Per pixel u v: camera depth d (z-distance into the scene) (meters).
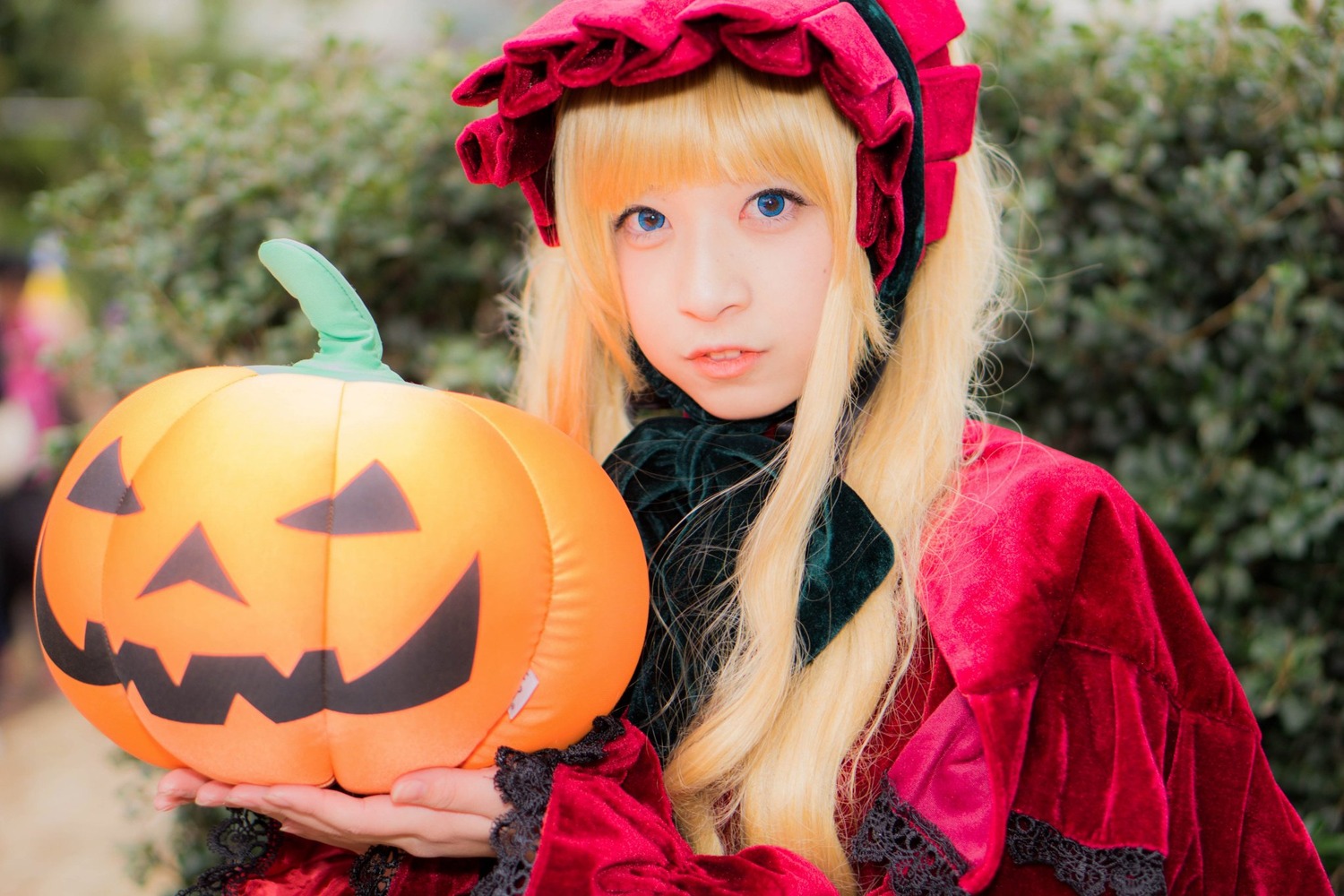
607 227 1.09
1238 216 2.17
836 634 1.07
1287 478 2.20
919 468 1.12
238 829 1.11
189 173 2.51
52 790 4.13
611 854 0.90
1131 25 2.36
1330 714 2.26
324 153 2.46
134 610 0.87
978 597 0.99
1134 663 0.97
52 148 8.48
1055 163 2.35
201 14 8.66
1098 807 0.92
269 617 0.84
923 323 1.17
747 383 1.09
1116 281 2.35
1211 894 0.97
